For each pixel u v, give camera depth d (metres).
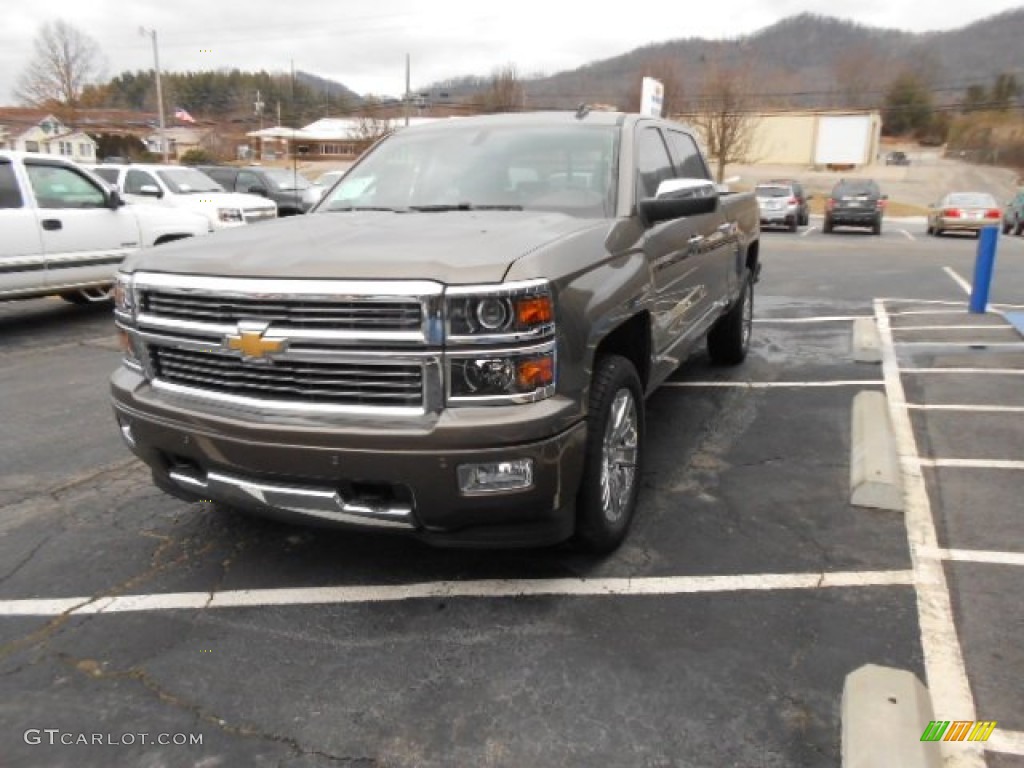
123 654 3.04
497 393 2.88
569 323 3.03
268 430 2.98
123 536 3.97
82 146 64.06
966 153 76.81
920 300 10.79
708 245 5.18
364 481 2.94
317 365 2.96
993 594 3.32
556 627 3.15
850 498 4.23
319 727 2.64
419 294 2.81
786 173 64.00
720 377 6.71
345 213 4.20
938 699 2.70
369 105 61.75
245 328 3.01
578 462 3.12
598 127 4.49
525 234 3.28
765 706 2.69
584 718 2.66
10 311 10.38
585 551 3.59
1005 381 6.28
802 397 6.08
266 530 4.00
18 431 5.61
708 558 3.65
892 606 3.25
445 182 4.35
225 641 3.11
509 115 4.93
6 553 3.82
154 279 3.26
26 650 3.07
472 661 2.96
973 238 24.17
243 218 13.02
